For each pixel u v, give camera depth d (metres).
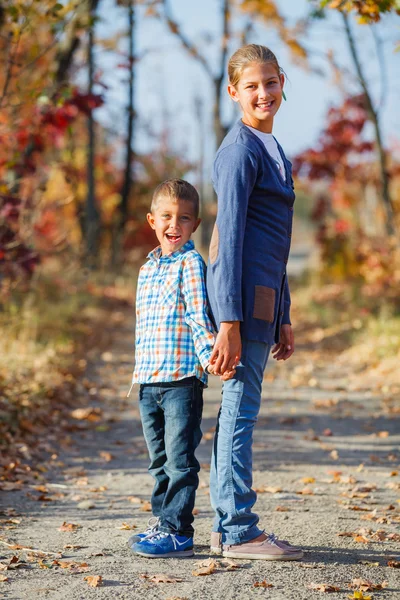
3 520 6.89
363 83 26.61
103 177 48.97
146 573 5.43
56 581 5.28
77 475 8.88
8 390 11.93
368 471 9.01
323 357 19.61
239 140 5.52
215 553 5.89
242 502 5.68
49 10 12.74
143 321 5.89
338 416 12.52
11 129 14.10
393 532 6.51
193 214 5.90
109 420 12.20
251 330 5.49
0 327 16.86
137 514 7.21
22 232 14.54
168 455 5.79
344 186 36.44
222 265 5.33
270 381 16.39
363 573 5.44
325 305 28.84
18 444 9.83
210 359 5.38
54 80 15.68
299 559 5.71
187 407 5.72
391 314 23.05
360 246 30.69
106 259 42.56
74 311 24.20
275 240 5.58
